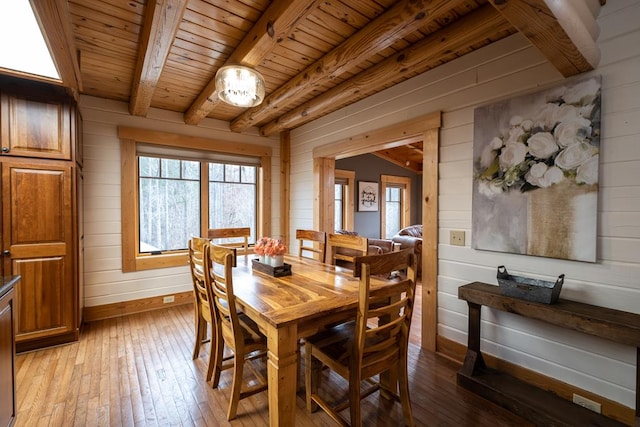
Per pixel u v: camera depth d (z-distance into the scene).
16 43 1.79
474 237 2.25
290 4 1.59
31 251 2.47
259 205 4.43
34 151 2.47
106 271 3.26
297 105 3.54
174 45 2.24
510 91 2.07
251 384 2.05
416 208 8.05
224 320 1.88
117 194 3.32
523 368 2.01
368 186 6.94
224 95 2.21
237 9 1.83
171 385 2.04
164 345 2.62
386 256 1.51
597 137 1.68
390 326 1.56
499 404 1.86
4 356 1.42
